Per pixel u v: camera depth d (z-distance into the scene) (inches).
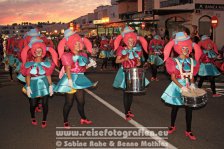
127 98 318.0
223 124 300.7
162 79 608.1
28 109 376.2
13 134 279.9
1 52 1088.8
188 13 1114.7
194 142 250.5
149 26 1200.2
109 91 485.1
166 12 1120.8
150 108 369.4
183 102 245.9
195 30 578.2
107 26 1402.6
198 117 326.0
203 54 419.5
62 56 277.1
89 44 298.4
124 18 1487.5
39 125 306.8
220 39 1148.5
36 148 244.1
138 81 296.4
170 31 1162.6
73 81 281.1
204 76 423.5
